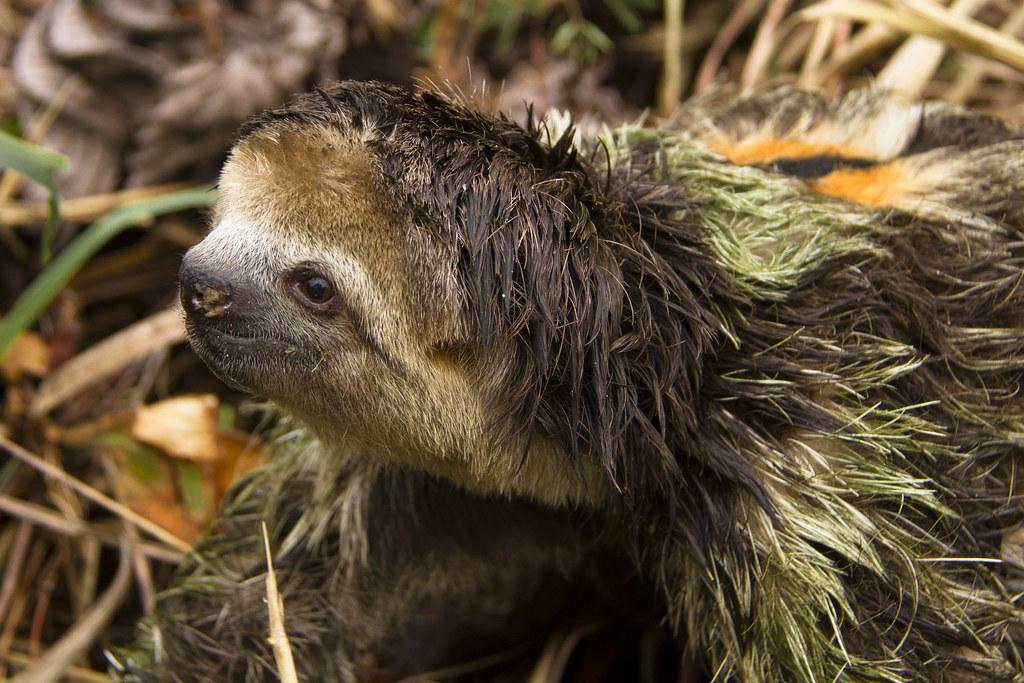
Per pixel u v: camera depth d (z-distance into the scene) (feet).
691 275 9.45
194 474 14.32
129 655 11.62
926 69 16.76
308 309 8.93
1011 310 10.39
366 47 17.20
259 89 16.03
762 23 18.29
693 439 9.56
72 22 16.34
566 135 9.23
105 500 13.78
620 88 18.45
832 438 9.66
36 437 14.64
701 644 10.79
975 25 15.14
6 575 13.85
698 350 9.34
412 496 10.92
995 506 10.05
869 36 17.06
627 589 12.03
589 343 9.00
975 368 10.11
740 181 10.44
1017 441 10.05
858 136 12.04
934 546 9.75
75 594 14.02
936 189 10.90
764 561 9.70
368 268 8.73
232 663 11.17
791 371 9.66
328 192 8.66
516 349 9.01
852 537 9.52
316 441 11.41
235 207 9.00
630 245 9.21
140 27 16.14
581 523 10.73
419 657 13.09
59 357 15.40
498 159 8.82
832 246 10.02
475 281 8.75
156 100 16.16
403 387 9.16
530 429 9.20
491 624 13.16
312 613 11.34
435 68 16.90
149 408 14.44
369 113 8.84
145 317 16.29
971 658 9.81
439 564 11.48
